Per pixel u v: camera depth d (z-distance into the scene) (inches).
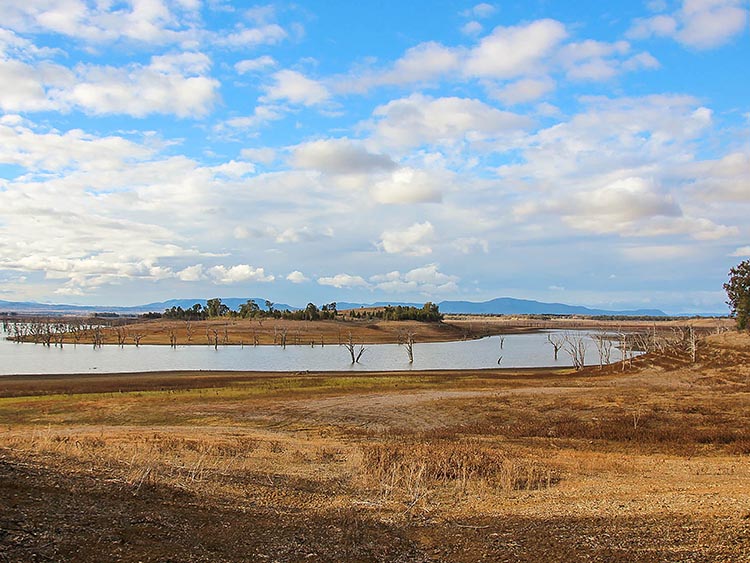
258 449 863.1
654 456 927.7
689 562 329.7
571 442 1101.1
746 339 3085.6
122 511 382.3
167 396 2010.3
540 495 547.5
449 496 537.3
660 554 344.5
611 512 450.9
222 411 1644.9
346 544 367.6
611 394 1846.7
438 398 1845.5
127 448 729.6
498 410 1594.5
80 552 295.4
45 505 367.2
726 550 345.1
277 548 348.8
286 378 2711.6
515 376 2901.1
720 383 2161.7
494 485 605.6
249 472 602.5
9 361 4133.9
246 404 1776.6
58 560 280.7
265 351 5260.8
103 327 7770.7
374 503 490.9
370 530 403.9
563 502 502.3
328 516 438.6
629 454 962.7
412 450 800.3
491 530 406.6
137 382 2581.2
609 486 609.9
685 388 2060.8
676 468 769.6
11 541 293.0
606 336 5812.0
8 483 405.1
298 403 1790.1
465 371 3314.5
